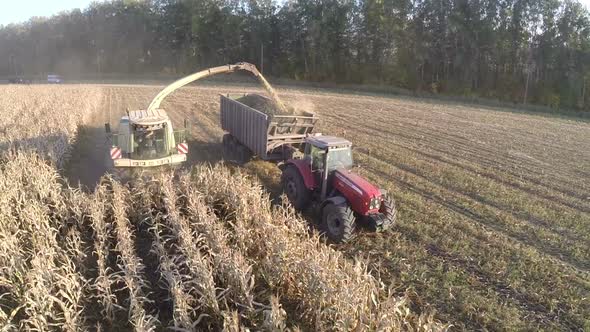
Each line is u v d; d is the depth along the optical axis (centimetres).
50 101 2656
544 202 1276
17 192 966
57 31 7656
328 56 5106
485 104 3959
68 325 583
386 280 798
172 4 6162
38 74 7594
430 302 739
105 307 664
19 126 1797
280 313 589
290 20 5334
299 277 675
